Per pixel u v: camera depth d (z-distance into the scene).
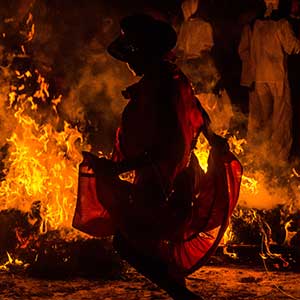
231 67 18.70
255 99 15.66
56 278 7.53
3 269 7.94
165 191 5.32
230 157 5.64
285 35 15.13
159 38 5.50
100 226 5.55
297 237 9.32
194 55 15.75
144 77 5.46
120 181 5.34
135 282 7.38
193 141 5.63
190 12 15.71
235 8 18.66
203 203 5.55
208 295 6.87
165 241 5.47
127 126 5.48
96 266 7.71
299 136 16.66
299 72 17.09
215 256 8.85
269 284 7.45
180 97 5.41
